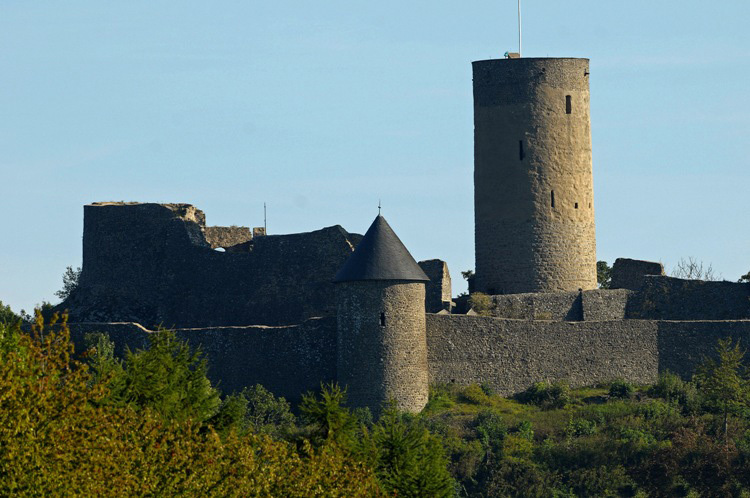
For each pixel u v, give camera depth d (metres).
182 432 173.38
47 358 160.88
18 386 153.38
